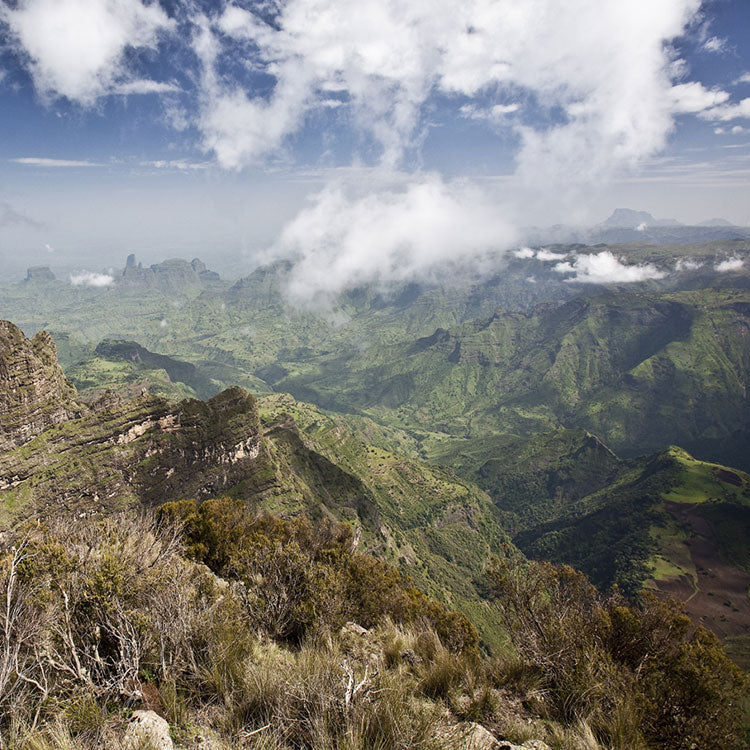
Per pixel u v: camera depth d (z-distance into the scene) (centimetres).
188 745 488
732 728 682
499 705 719
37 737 453
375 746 490
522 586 983
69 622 640
